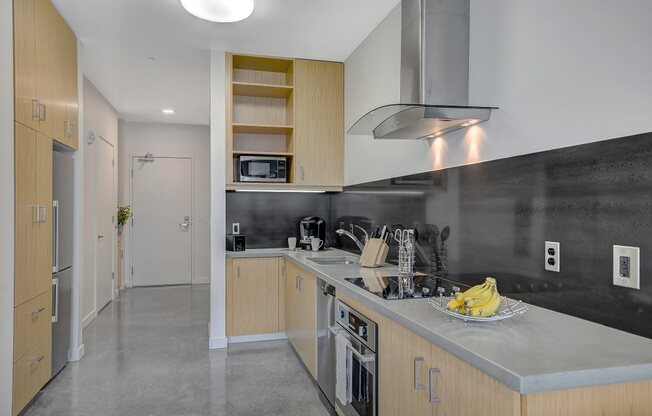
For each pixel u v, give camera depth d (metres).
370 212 3.29
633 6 1.26
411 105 1.77
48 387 2.82
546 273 1.58
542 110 1.60
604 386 1.05
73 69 3.22
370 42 3.24
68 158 3.17
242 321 3.74
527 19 1.69
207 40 3.38
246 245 4.12
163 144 6.62
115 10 2.86
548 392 1.01
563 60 1.51
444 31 2.06
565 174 1.50
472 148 2.03
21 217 2.38
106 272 5.29
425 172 2.47
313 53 3.68
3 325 2.26
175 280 6.71
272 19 2.99
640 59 1.24
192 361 3.33
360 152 3.50
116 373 3.08
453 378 1.26
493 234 1.88
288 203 4.24
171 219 6.69
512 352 1.12
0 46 2.24
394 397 1.65
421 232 2.51
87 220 4.42
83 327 4.26
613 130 1.32
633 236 1.25
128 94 4.95
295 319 3.34
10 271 2.28
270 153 3.76
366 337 1.89
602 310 1.36
